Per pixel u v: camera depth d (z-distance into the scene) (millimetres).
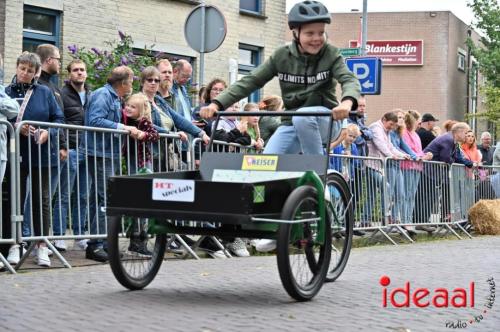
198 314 6004
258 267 8602
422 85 46719
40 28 15273
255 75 7590
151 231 6887
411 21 46750
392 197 12758
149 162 9523
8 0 14516
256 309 6258
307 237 6707
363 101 13133
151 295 6750
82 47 14914
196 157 10219
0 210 8039
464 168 14750
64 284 7176
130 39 14922
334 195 7430
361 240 12328
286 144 7742
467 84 49969
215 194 6266
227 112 7289
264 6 20203
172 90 10734
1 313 5883
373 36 47312
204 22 12008
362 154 12734
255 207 6262
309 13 7340
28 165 8500
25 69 8703
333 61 7469
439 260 9641
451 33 46812
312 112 7023
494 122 41969
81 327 5492
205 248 9789
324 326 5727
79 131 8891
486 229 14641
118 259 6715
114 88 9383
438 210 13859
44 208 8625
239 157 7199
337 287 7359
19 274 7750
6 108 8164
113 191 6562
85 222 9023
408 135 13836
